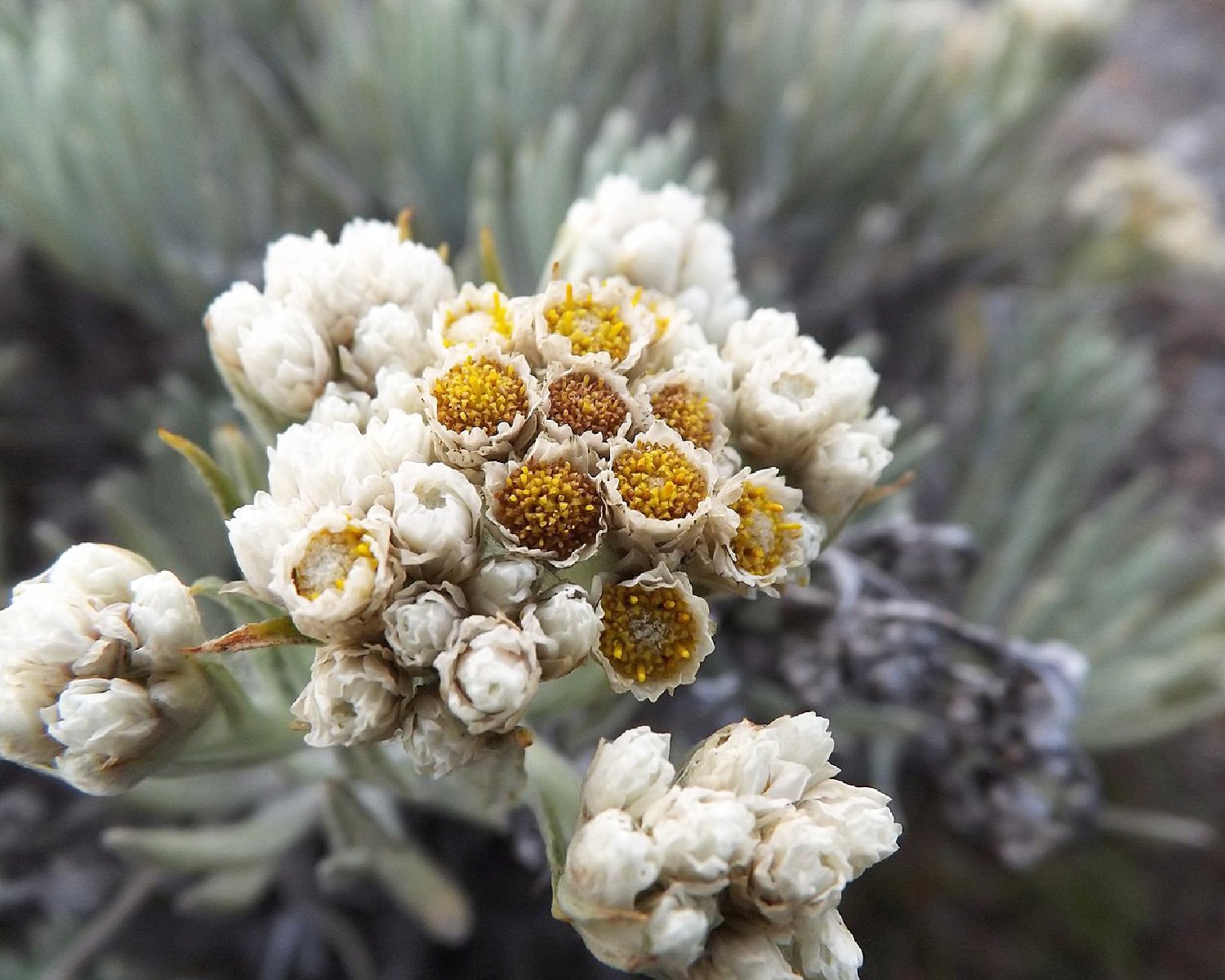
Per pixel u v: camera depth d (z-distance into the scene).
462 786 0.10
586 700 0.10
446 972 0.16
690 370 0.09
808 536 0.09
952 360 0.22
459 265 0.14
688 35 0.20
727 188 0.20
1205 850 0.19
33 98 0.16
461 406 0.09
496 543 0.09
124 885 0.16
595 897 0.08
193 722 0.09
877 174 0.20
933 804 0.17
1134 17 0.32
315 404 0.09
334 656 0.08
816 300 0.20
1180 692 0.17
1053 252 0.23
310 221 0.18
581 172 0.18
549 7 0.20
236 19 0.20
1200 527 0.22
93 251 0.16
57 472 0.19
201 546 0.16
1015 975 0.17
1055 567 0.17
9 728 0.08
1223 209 0.27
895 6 0.20
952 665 0.13
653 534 0.09
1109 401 0.19
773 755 0.08
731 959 0.08
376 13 0.18
